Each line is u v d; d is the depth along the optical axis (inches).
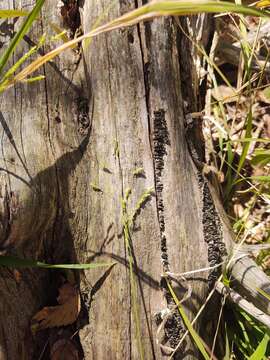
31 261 15.1
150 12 10.8
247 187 21.9
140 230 16.3
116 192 16.4
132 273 16.1
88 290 16.5
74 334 16.7
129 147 16.6
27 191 15.2
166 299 16.2
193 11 10.8
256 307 16.4
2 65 13.3
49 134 16.1
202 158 18.1
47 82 16.3
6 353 16.3
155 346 16.2
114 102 16.7
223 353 17.4
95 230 16.4
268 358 17.1
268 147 22.9
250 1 22.6
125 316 16.2
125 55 16.8
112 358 16.3
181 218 16.6
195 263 16.5
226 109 23.8
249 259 16.8
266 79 23.4
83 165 16.4
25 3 16.4
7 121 15.6
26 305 16.6
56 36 15.9
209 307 16.9
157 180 16.6
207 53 21.4
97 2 17.0
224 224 17.3
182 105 17.3
